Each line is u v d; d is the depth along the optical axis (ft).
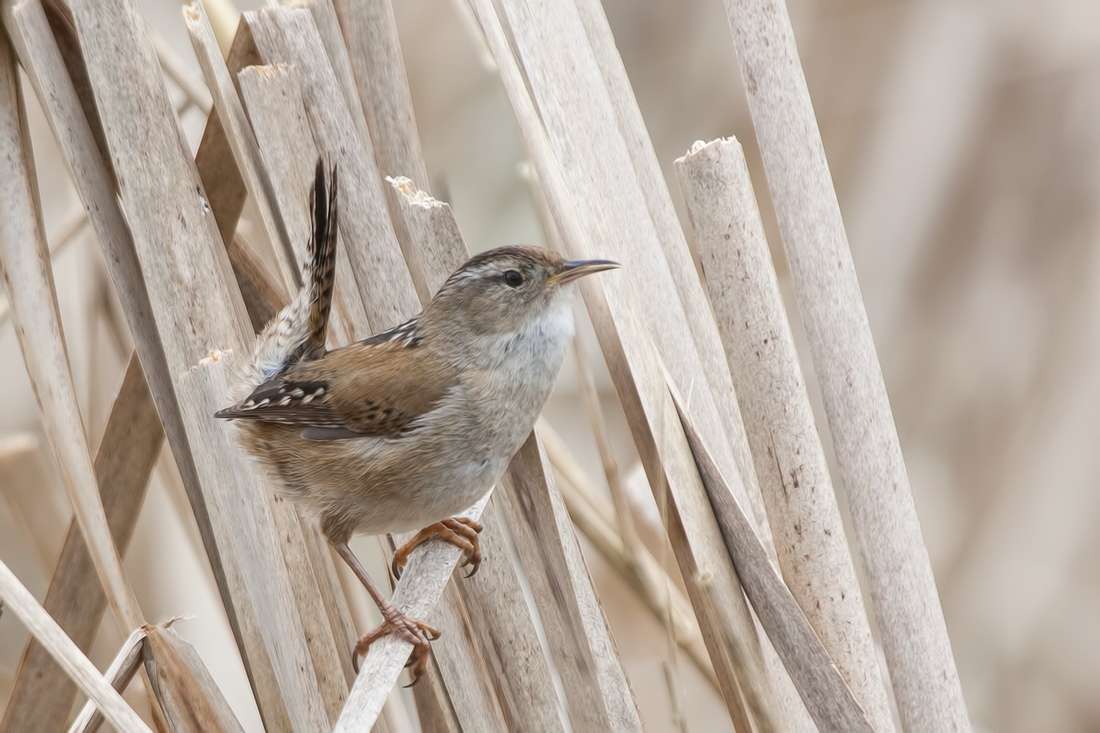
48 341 13.42
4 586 13.28
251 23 13.44
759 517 13.47
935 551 14.06
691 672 13.96
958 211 14.15
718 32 14.87
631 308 13.39
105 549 13.41
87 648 13.52
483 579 13.44
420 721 13.47
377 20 13.50
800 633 13.38
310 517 13.47
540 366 13.47
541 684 13.43
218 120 13.51
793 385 13.43
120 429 13.50
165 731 13.48
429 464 13.44
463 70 14.48
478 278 13.46
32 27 13.43
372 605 13.83
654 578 13.64
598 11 13.51
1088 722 13.97
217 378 13.41
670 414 13.39
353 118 13.47
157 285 13.42
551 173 13.41
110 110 13.42
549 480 13.46
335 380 13.43
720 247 13.43
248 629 13.42
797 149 13.43
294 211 13.43
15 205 13.43
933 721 13.42
